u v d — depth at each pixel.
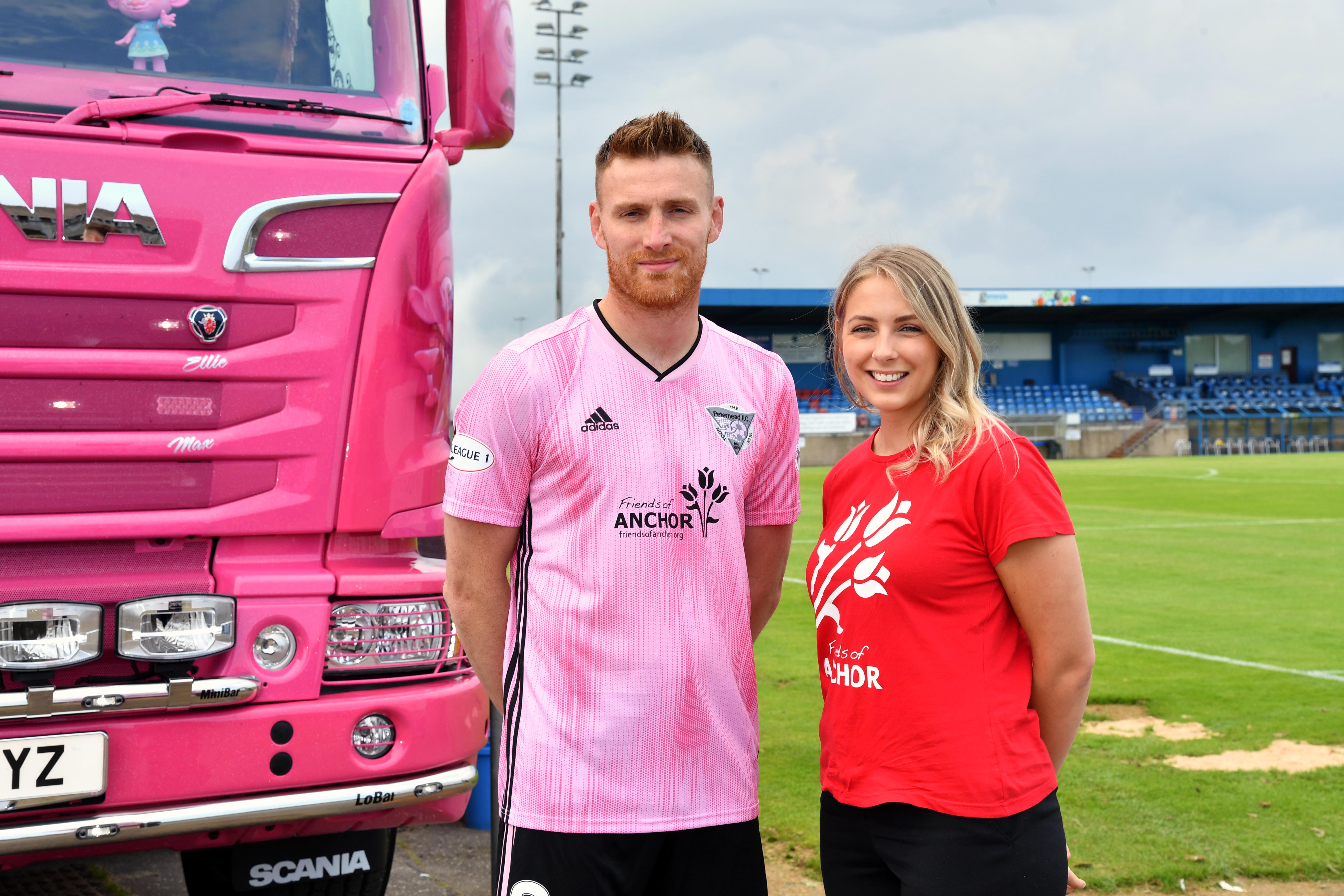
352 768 2.80
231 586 2.82
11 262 2.71
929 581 2.07
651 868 2.10
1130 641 7.92
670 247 2.09
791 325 51.03
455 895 3.78
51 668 2.62
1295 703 6.18
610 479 2.10
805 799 4.60
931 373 2.18
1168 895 3.72
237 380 2.91
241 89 3.14
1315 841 4.12
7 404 2.72
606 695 2.08
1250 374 57.72
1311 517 17.72
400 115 3.30
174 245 2.85
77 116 2.82
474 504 2.15
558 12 33.03
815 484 26.62
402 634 2.95
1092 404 54.31
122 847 2.65
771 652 7.69
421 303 3.14
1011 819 2.00
